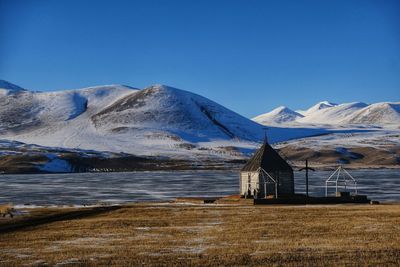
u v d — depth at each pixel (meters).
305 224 46.78
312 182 152.50
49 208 65.94
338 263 29.03
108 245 37.59
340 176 193.75
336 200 78.81
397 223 46.09
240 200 78.12
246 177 92.88
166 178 188.50
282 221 49.56
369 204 73.44
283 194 89.50
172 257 31.94
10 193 116.88
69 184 154.88
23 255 33.91
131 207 66.44
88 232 45.00
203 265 29.44
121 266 29.67
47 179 193.88
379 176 189.25
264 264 29.25
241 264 29.48
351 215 52.88
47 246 37.75
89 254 33.72
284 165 91.75
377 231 41.41
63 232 45.28
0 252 35.38
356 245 34.69
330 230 42.53
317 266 28.44
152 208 64.50
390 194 102.75
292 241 37.38
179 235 42.19
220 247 35.50
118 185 146.12
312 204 75.81
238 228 45.41
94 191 121.81
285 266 28.61
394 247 33.56
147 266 29.50
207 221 51.12
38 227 49.09
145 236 42.06
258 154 93.19
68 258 32.44
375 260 29.59
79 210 62.84
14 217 57.06
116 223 50.56
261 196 87.94
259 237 39.91
